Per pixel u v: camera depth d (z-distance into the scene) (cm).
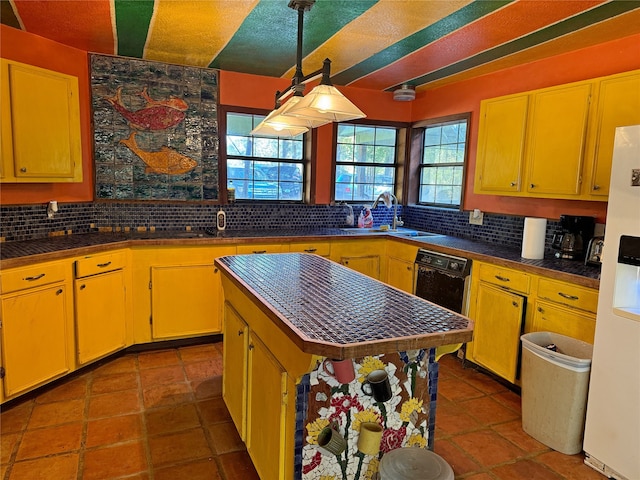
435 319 167
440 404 281
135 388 291
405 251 397
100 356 313
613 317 210
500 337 300
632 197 201
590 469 222
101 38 306
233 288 238
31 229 315
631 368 203
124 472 210
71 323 288
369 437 162
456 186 435
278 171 441
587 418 223
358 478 171
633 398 203
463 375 325
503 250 338
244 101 405
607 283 212
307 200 451
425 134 478
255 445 201
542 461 227
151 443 233
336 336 145
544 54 321
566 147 291
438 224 446
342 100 201
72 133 307
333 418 163
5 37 282
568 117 288
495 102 342
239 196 426
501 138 338
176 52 337
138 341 345
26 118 274
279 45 312
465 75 386
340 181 470
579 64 309
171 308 349
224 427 250
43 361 269
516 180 327
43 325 267
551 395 234
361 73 383
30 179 280
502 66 355
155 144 377
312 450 161
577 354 247
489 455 231
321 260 279
